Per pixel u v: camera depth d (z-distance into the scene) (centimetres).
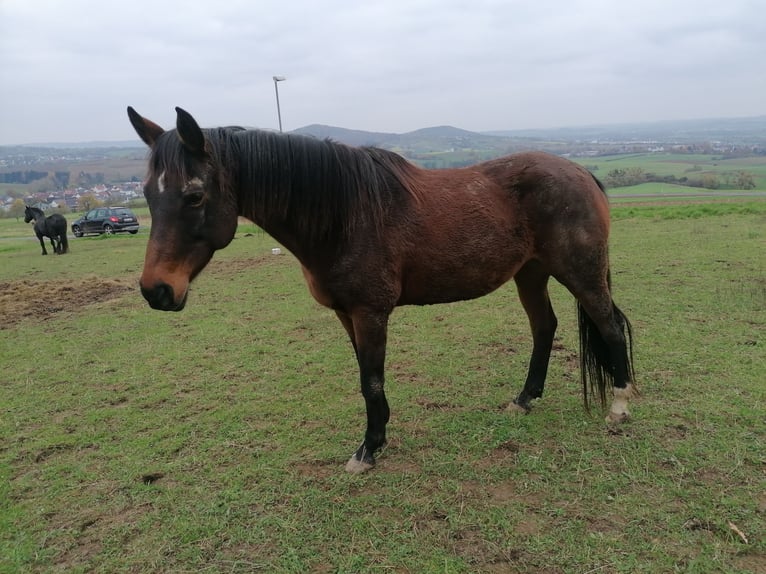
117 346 562
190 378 454
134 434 354
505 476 275
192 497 273
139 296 831
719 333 468
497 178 308
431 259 287
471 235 290
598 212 304
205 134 255
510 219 301
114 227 2192
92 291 893
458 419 344
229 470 297
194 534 242
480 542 226
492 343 498
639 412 334
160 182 237
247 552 229
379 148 298
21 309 790
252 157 261
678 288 637
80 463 318
